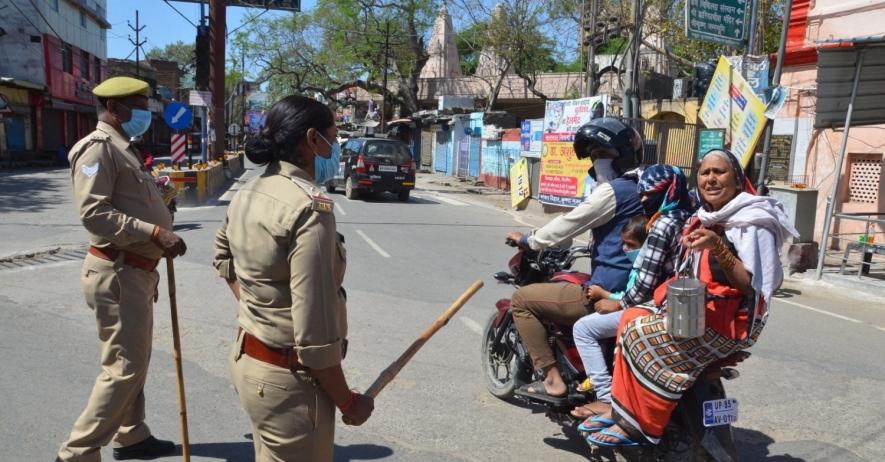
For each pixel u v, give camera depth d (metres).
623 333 3.04
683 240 2.65
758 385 5.00
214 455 3.56
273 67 37.38
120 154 3.09
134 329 3.11
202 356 5.10
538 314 3.75
